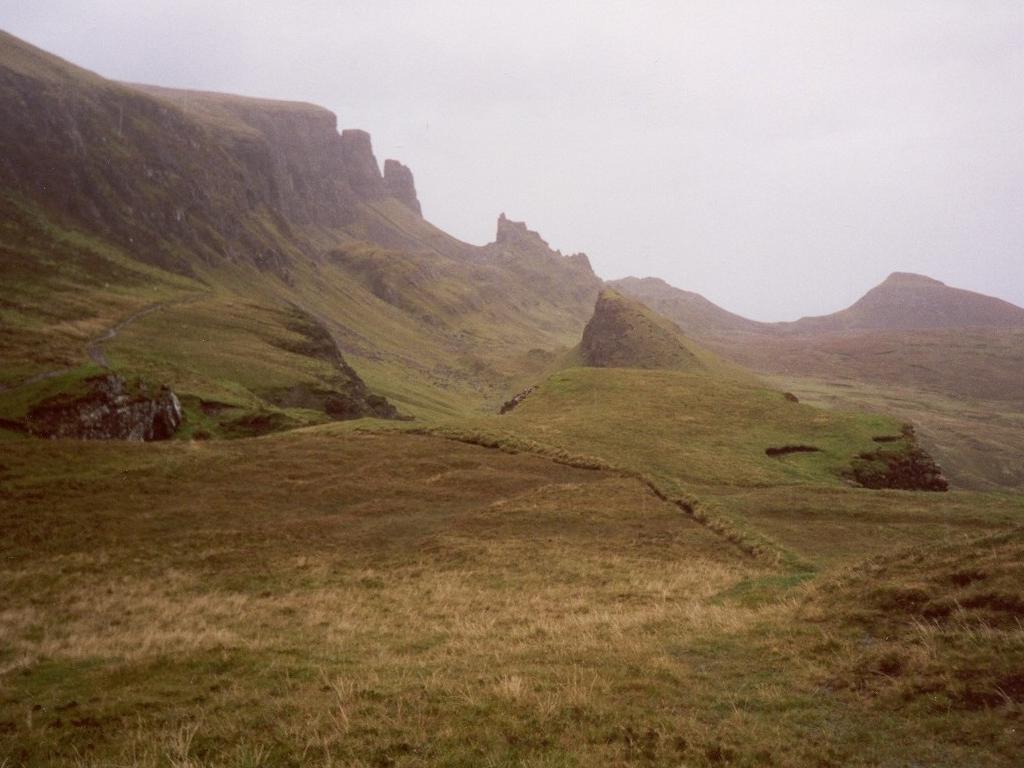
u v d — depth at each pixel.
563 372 100.50
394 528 39.62
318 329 158.00
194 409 82.12
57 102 193.00
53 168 178.38
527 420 73.56
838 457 64.62
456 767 9.94
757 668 14.38
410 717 11.62
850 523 42.59
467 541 36.50
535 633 18.83
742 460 61.06
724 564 32.50
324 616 23.12
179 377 91.06
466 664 15.23
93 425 61.22
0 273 122.81
